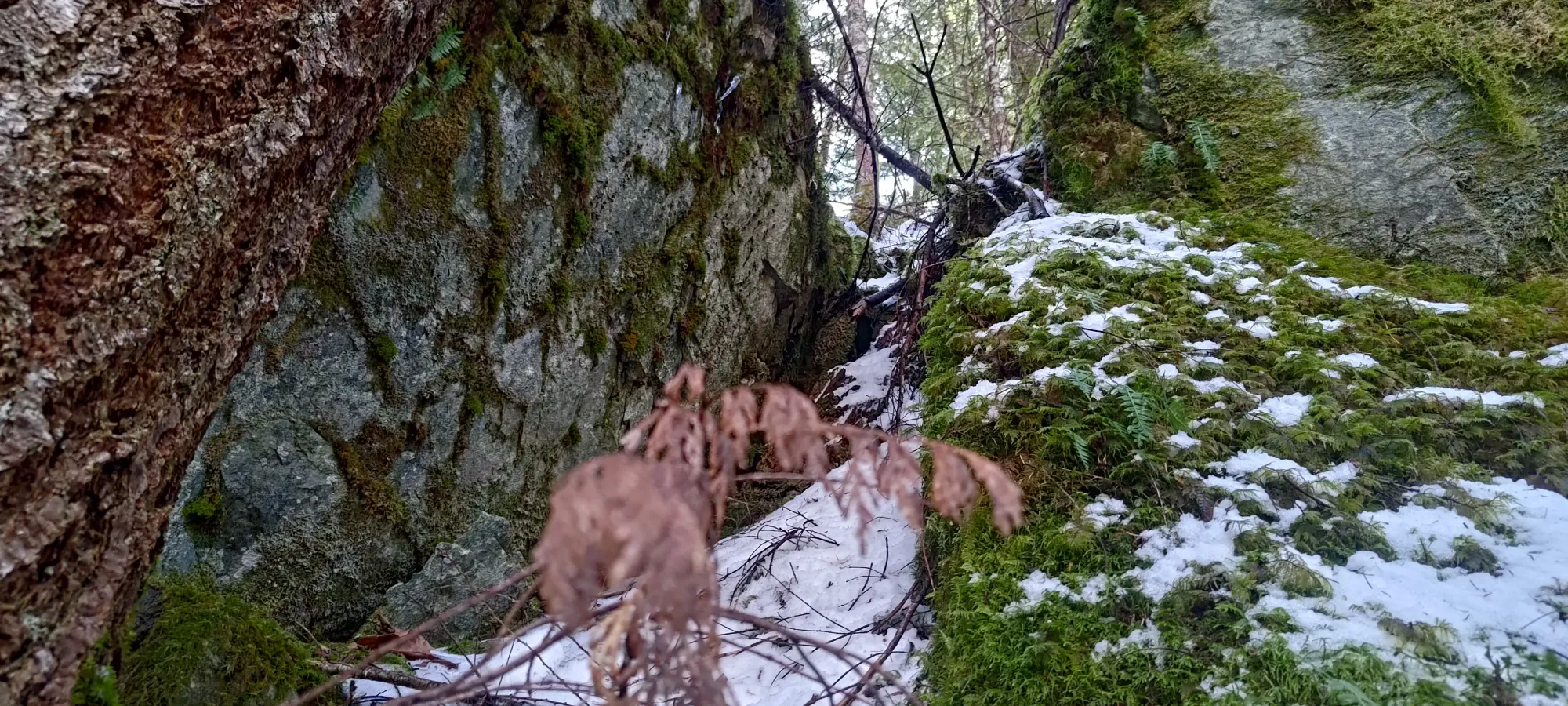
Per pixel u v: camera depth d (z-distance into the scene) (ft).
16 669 3.76
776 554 10.91
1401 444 7.49
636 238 12.48
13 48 3.57
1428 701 5.14
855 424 14.12
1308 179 12.28
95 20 3.84
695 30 13.56
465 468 10.16
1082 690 6.16
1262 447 7.86
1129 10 14.83
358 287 8.94
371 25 5.73
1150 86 14.26
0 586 3.63
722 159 14.30
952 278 12.23
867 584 9.51
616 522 2.67
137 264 4.16
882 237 23.57
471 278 9.98
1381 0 12.92
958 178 16.48
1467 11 12.23
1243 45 13.79
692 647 4.94
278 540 8.41
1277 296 10.07
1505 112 11.34
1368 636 5.73
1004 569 7.41
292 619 8.52
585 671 8.46
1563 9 11.55
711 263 14.11
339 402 8.88
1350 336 9.17
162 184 4.25
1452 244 10.95
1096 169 14.03
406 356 9.44
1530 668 5.22
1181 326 9.60
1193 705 5.73
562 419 11.44
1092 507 7.68
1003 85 30.40
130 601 4.96
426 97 9.35
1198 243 11.64
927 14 34.68
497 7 10.12
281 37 4.89
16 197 3.57
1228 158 13.07
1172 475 7.63
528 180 10.59
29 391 3.67
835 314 18.19
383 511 9.28
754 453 14.33
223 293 5.09
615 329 12.23
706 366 14.08
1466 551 6.31
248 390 8.17
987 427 8.82
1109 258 11.25
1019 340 9.83
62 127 3.73
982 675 6.71
